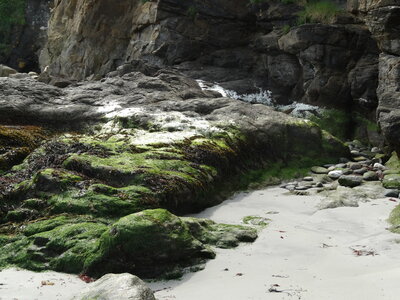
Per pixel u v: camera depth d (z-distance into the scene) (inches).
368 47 543.8
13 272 237.0
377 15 448.5
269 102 584.4
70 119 447.8
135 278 196.9
